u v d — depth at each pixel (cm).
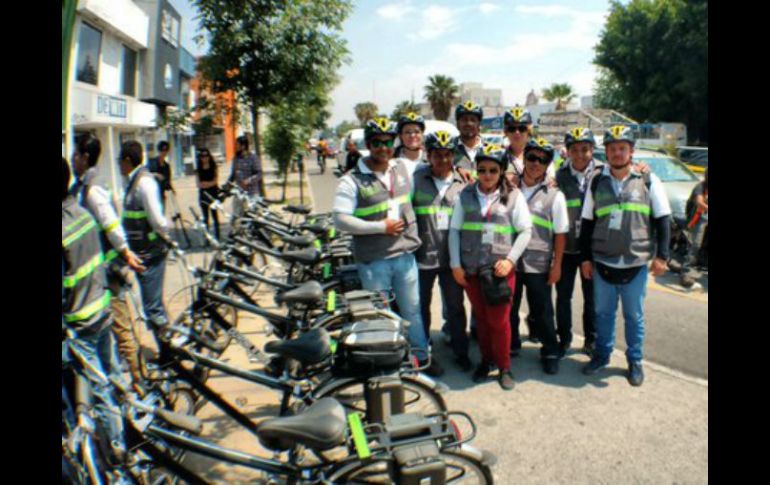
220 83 973
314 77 1005
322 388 304
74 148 383
